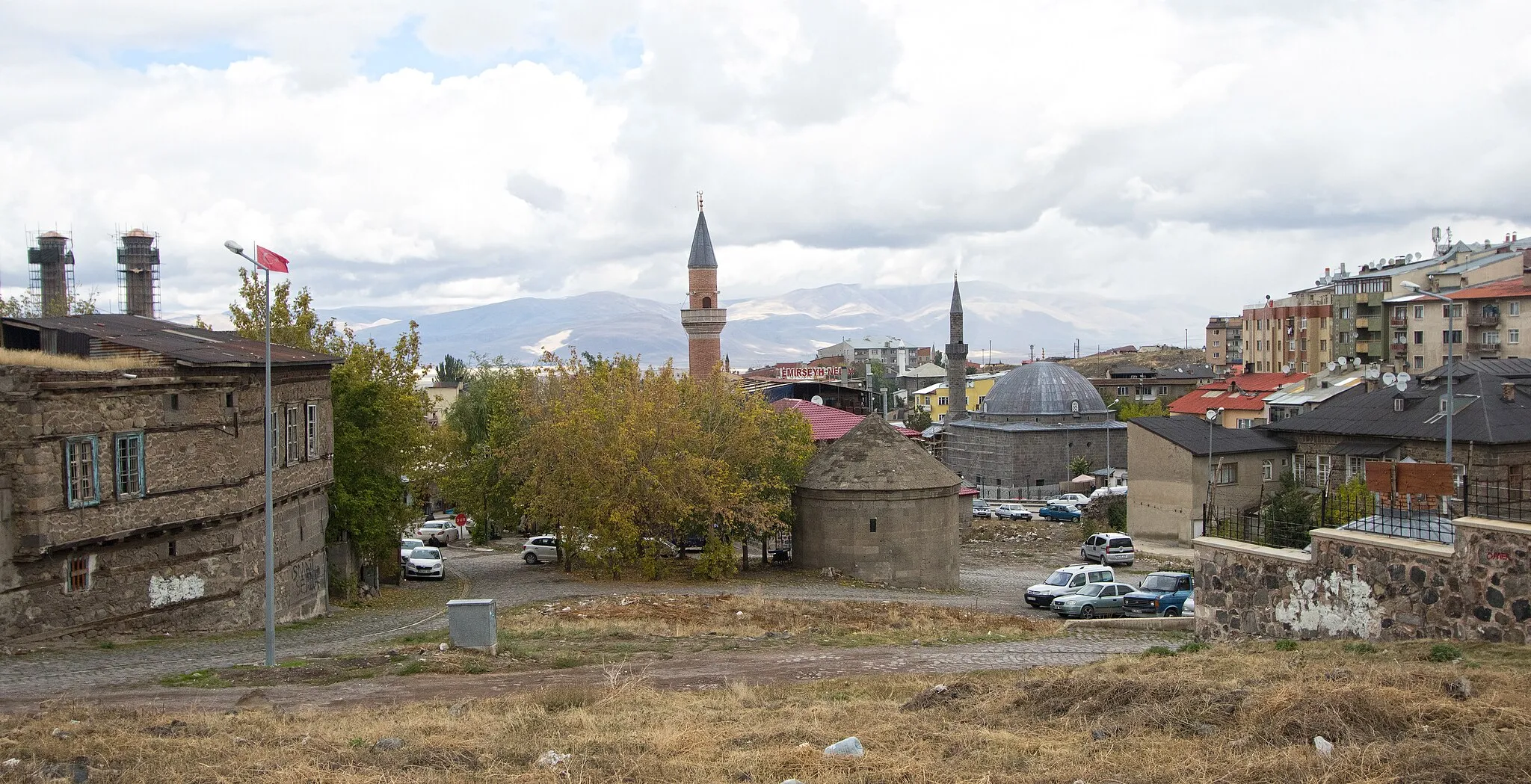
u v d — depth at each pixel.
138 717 18.94
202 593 33.19
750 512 55.62
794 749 15.49
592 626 35.28
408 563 56.09
